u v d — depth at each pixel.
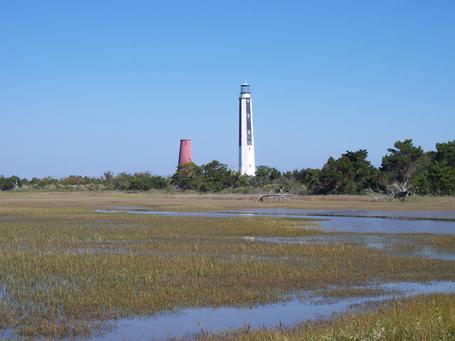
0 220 56.00
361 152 123.25
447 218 61.41
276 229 47.50
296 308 19.97
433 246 36.97
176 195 125.06
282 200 102.00
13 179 166.62
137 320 18.27
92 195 128.12
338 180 119.62
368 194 113.31
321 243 38.28
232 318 18.62
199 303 20.42
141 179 148.12
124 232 44.56
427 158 122.62
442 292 22.34
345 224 53.41
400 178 122.25
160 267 26.92
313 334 13.97
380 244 37.91
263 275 25.45
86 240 39.12
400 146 122.69
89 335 16.66
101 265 27.38
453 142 123.56
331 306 20.25
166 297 21.08
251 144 141.50
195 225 50.62
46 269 26.41
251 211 72.94
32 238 40.03
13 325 17.47
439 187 109.19
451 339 12.74
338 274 26.08
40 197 116.31
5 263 27.88
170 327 17.55
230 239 40.50
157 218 58.84
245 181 138.62
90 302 20.19
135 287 22.72
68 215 62.78
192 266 27.20
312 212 71.12
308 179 124.25
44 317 18.36
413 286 23.81
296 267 27.70
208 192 134.62
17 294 21.31
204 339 15.71
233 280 24.31
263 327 16.83
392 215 65.81
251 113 140.88
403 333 13.18
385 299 21.30
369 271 27.03
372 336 13.07
